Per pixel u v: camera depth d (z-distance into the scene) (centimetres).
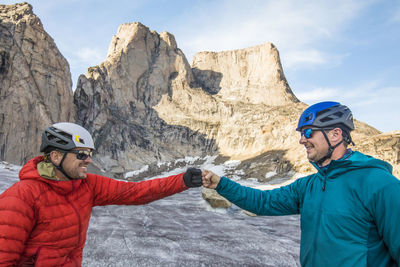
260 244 532
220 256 457
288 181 3219
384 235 114
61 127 138
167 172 5166
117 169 4881
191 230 620
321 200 138
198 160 5681
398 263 111
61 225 133
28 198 125
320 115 142
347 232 124
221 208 905
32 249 128
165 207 915
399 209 109
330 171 138
